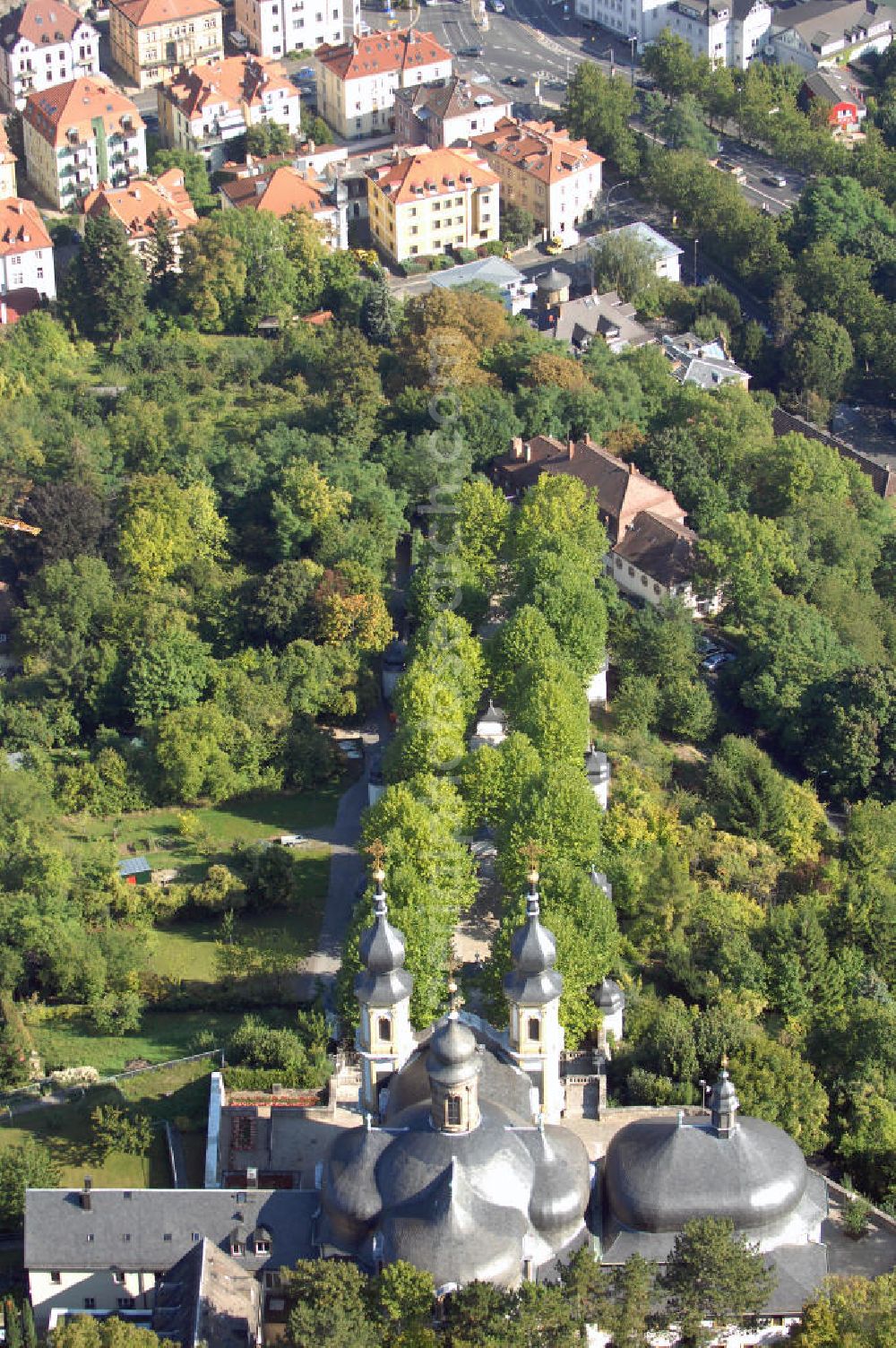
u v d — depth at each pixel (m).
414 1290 193.00
